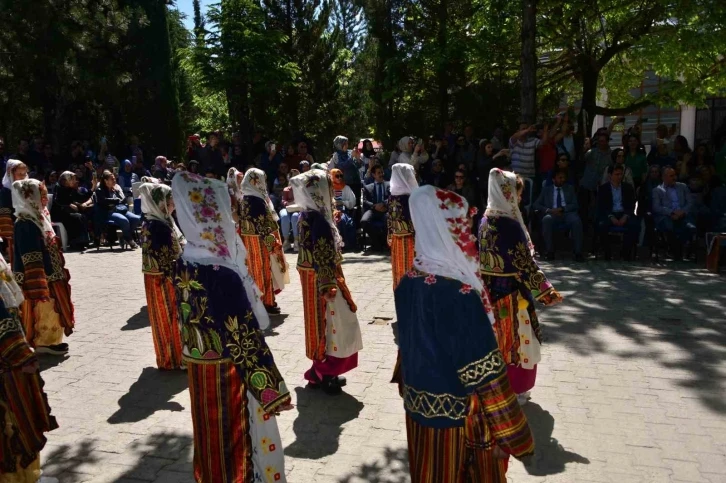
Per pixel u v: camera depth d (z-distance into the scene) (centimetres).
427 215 260
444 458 253
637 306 735
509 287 443
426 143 1602
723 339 617
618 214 1017
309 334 504
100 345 652
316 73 1948
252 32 1712
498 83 1598
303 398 509
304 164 1145
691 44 1382
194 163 1238
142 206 564
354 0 1786
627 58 1716
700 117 2123
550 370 549
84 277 980
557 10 1467
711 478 380
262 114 1917
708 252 928
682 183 1025
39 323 605
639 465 395
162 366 575
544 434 436
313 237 482
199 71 1761
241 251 315
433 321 250
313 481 387
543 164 1158
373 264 1031
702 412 466
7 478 352
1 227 662
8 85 1941
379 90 1684
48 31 1769
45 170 1439
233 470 303
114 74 1964
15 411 348
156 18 2244
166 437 452
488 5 1505
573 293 800
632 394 498
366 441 437
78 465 414
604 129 1140
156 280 562
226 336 295
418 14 1620
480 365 243
